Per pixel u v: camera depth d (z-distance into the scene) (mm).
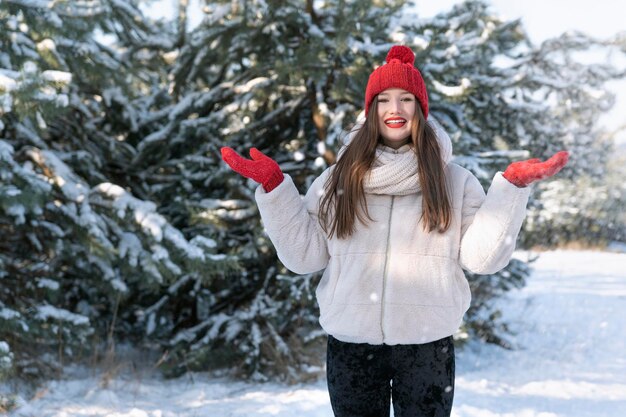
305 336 5668
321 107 5863
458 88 5367
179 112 6113
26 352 4957
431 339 2096
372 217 2090
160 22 6895
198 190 6438
